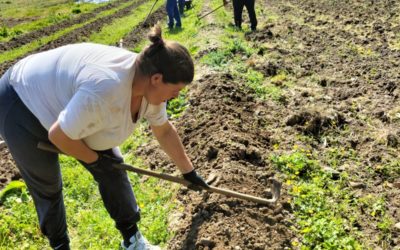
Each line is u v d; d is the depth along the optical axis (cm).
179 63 295
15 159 363
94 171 381
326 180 540
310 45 1111
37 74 330
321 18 1416
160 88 309
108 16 2609
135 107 332
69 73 314
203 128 658
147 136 713
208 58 984
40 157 355
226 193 421
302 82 866
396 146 611
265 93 809
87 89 298
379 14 1342
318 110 708
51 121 333
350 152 604
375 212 486
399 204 500
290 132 660
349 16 1376
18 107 339
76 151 321
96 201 554
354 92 788
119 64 308
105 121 315
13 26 2744
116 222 416
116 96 304
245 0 1338
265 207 462
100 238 477
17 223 510
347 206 495
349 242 434
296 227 455
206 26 1398
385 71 871
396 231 461
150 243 454
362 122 680
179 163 400
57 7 3566
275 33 1270
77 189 574
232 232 427
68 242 423
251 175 520
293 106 753
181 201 503
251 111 731
